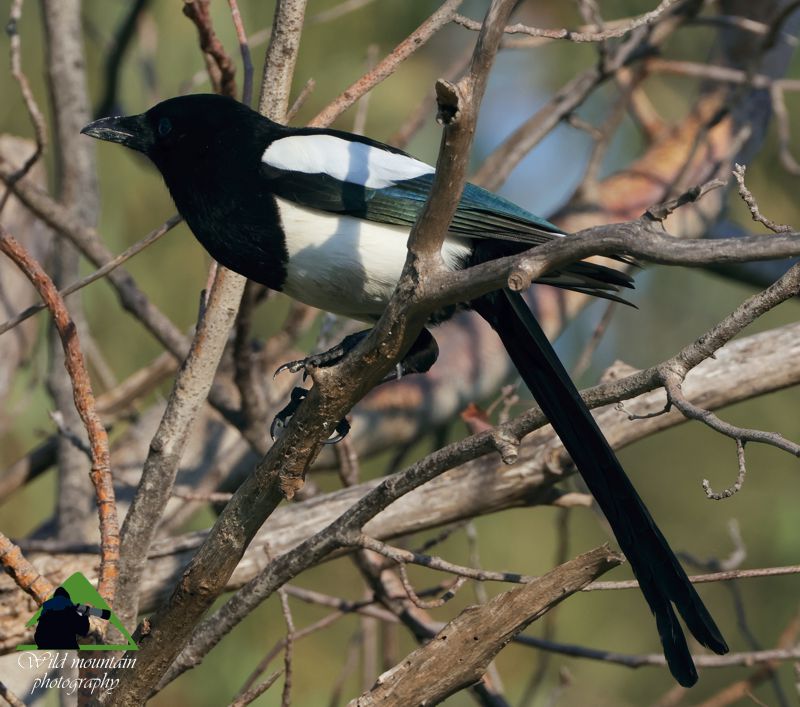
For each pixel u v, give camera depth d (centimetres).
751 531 1518
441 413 1154
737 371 861
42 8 1123
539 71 1616
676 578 611
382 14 1422
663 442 1582
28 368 1216
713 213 1281
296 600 1327
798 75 1485
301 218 762
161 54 1281
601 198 1245
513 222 740
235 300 738
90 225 1113
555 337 1229
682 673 593
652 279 1650
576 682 1386
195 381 721
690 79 1631
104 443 604
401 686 596
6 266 1203
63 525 1001
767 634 1448
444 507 860
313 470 1121
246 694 599
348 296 782
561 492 873
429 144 1406
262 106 798
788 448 489
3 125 1339
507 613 593
